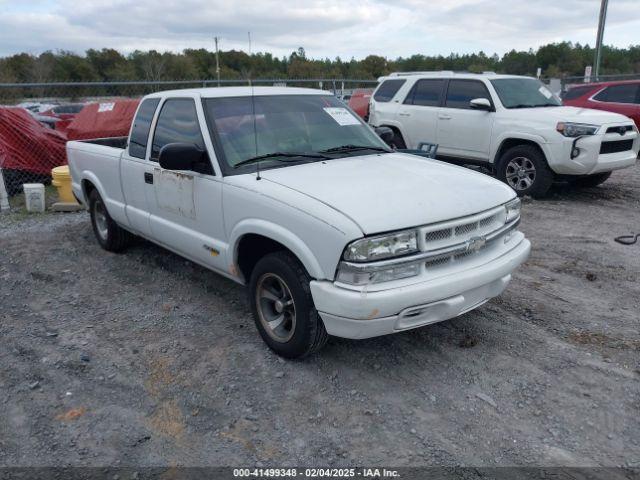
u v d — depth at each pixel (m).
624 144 8.59
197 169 4.26
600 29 21.33
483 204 3.70
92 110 10.52
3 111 9.78
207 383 3.69
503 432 3.15
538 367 3.79
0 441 3.18
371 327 3.26
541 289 5.11
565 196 8.97
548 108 9.12
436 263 3.46
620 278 5.36
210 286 5.32
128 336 4.38
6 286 5.49
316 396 3.51
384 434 3.15
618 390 3.52
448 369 3.78
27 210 8.59
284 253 3.68
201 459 3.00
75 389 3.67
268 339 3.97
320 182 3.76
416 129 10.27
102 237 6.43
